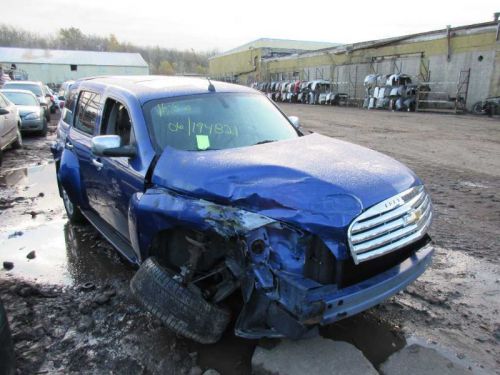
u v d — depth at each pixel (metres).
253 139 4.06
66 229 5.88
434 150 11.97
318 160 3.23
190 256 3.10
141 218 3.30
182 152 3.49
